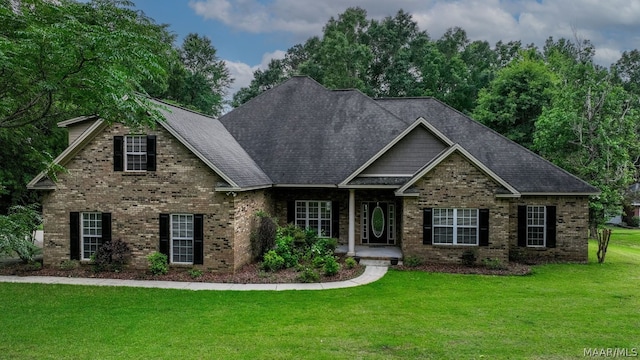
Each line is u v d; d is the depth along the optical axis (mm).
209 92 52031
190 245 16766
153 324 10727
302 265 17172
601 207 24641
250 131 23500
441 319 11180
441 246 17922
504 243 17500
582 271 17234
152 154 16641
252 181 17859
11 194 21516
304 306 12336
